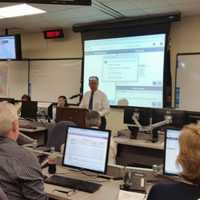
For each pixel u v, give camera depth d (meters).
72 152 2.42
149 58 5.54
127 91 5.82
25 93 7.38
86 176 2.42
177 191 1.27
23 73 7.41
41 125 5.20
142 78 5.64
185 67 5.40
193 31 5.34
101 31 6.04
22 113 5.71
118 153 3.67
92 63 6.21
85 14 5.46
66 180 2.28
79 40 6.61
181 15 5.28
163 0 4.52
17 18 5.85
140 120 3.68
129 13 5.35
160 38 5.39
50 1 3.14
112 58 5.96
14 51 6.55
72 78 6.70
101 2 4.68
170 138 2.17
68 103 6.63
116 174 2.40
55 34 6.71
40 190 1.79
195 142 1.29
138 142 3.62
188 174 1.28
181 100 5.43
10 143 1.85
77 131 2.42
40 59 7.18
